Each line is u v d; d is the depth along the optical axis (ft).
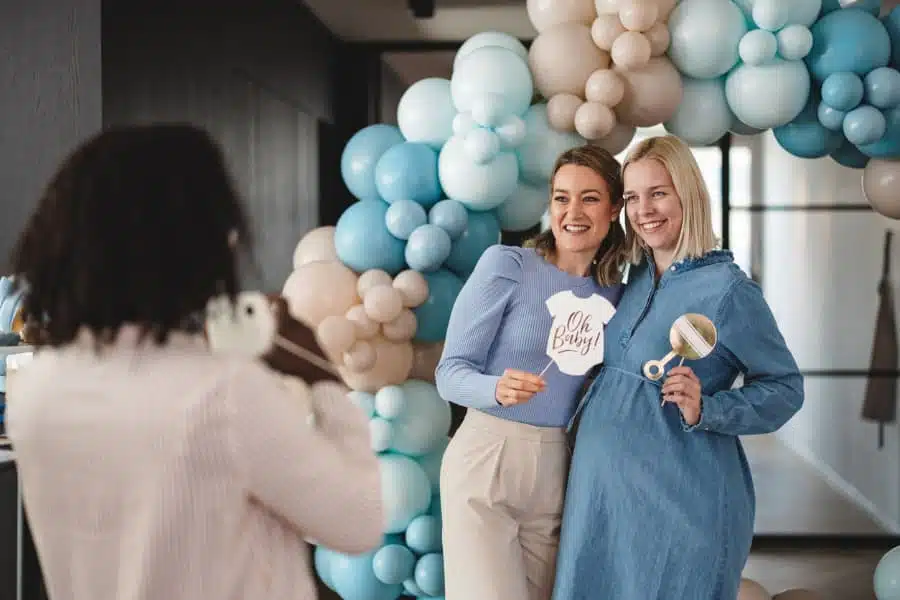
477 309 8.13
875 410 16.65
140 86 11.32
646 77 9.75
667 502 7.57
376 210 10.27
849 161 10.91
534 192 10.38
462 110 9.98
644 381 7.81
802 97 9.92
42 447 3.59
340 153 18.48
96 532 3.57
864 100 9.93
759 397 7.59
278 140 15.23
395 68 18.53
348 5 16.76
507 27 17.83
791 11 9.63
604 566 7.76
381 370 10.05
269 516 3.79
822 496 16.76
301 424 3.71
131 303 3.60
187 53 12.26
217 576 3.55
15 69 10.81
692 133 10.34
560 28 9.99
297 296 10.09
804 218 16.69
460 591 7.96
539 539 8.18
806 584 14.23
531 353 8.11
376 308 9.71
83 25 10.70
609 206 8.22
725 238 16.76
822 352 16.78
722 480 7.66
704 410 7.39
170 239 3.63
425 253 9.76
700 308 7.71
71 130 10.78
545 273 8.23
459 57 10.44
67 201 3.65
